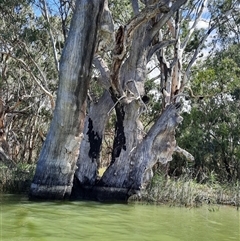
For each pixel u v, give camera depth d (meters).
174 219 9.92
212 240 7.66
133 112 13.48
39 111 31.55
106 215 9.74
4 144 26.05
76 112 11.28
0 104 26.50
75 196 12.92
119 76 12.99
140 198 13.20
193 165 22.33
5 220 7.88
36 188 11.55
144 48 13.84
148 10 11.72
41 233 6.93
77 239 6.72
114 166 13.40
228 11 20.88
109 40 12.21
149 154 13.44
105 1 12.27
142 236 7.49
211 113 22.81
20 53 23.52
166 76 18.41
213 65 24.16
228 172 22.75
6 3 22.08
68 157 11.57
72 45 11.17
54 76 27.42
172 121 13.66
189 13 21.45
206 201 14.39
